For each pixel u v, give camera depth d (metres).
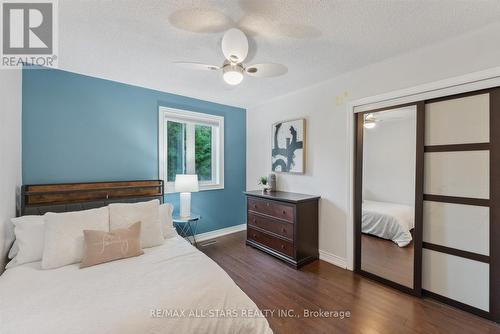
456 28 1.73
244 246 3.39
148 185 2.97
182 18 1.59
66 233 1.74
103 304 1.19
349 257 2.63
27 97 2.29
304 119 3.12
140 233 1.98
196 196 3.64
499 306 1.70
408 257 2.32
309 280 2.40
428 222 2.06
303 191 3.19
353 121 2.59
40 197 2.28
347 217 2.65
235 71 1.71
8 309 1.14
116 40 1.88
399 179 2.32
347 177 2.64
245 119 4.24
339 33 1.79
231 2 1.43
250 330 1.29
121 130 2.88
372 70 2.39
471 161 1.82
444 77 1.91
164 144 3.24
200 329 1.19
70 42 1.90
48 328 1.02
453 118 1.90
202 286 1.37
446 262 1.96
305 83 2.93
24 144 2.27
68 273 1.54
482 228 1.77
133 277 1.47
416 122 2.09
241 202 4.21
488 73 1.69
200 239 3.68
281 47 2.01
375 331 1.67
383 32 1.78
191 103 3.53
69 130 2.52
